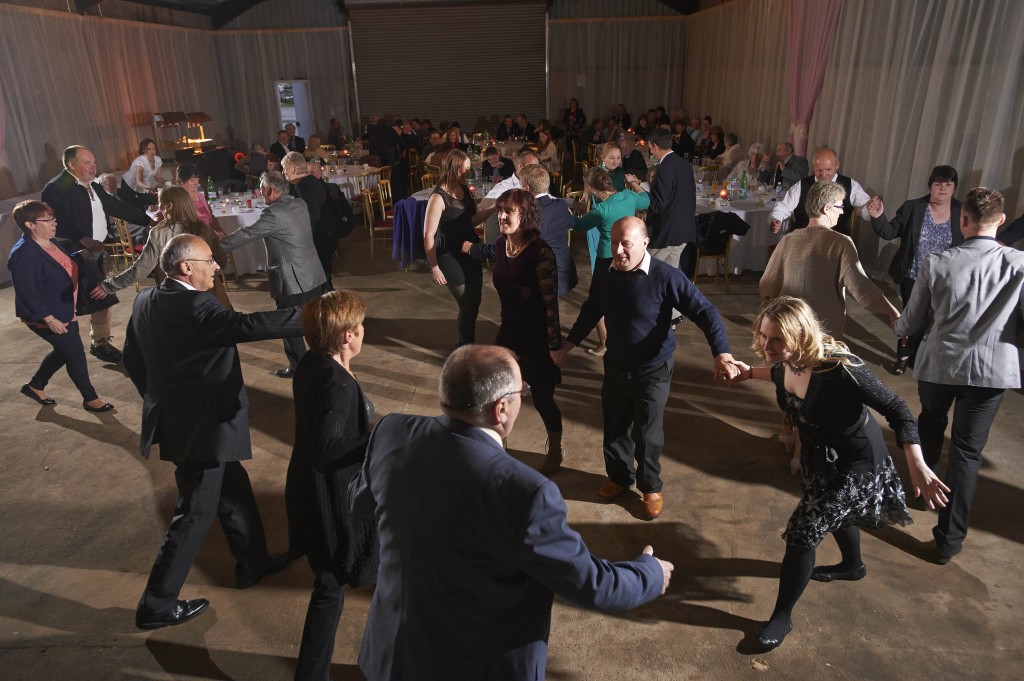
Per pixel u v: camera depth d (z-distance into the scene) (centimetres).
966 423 254
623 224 257
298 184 483
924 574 265
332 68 1536
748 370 240
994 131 528
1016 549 279
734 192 688
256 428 392
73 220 464
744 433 376
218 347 216
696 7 1457
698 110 1448
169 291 218
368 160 1034
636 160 814
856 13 755
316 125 1568
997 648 229
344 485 187
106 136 1038
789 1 948
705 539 290
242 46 1482
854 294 282
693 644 235
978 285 239
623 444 305
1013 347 242
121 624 248
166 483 341
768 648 230
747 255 647
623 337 272
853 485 207
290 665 229
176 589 237
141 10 1177
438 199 402
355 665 229
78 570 278
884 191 685
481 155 1052
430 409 410
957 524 264
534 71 1562
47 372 416
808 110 873
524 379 315
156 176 831
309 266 408
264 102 1523
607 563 137
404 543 134
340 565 193
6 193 804
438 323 556
